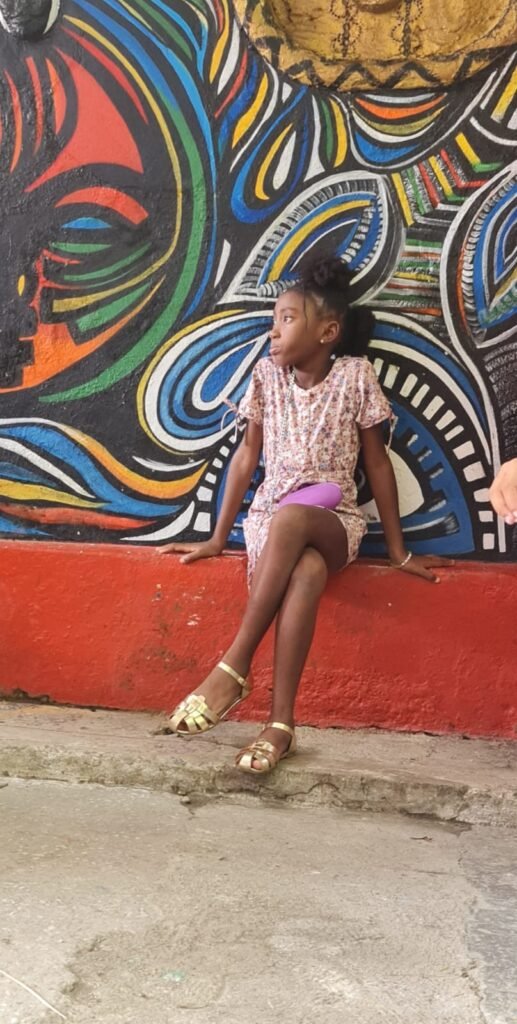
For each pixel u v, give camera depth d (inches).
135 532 130.2
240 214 126.4
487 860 92.9
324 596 122.2
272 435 120.8
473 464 124.8
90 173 128.4
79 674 127.1
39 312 130.4
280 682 108.0
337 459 118.6
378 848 94.9
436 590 120.3
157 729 118.5
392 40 124.6
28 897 79.6
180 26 125.3
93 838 92.9
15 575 127.4
